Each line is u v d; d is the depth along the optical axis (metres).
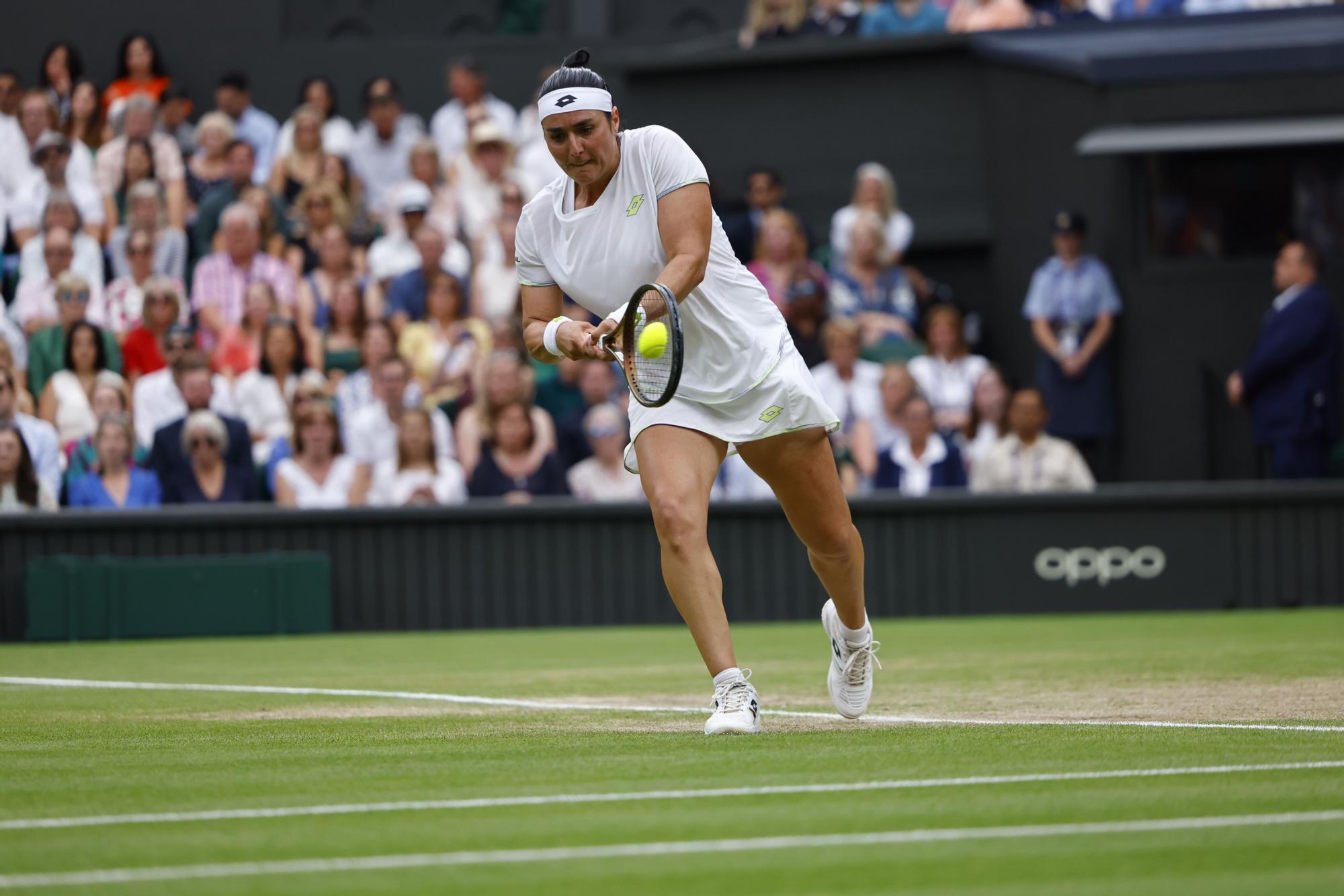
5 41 36.25
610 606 25.25
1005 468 26.44
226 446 25.36
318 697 14.36
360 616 24.86
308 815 7.57
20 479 24.47
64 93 33.00
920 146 33.50
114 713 12.98
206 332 28.42
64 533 24.19
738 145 34.31
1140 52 29.73
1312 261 26.84
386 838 6.97
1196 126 29.39
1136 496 25.58
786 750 9.59
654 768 8.90
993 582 25.55
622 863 6.39
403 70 36.84
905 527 25.52
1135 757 9.09
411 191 30.56
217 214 30.38
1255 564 25.59
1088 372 29.25
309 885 6.04
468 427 26.86
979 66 33.09
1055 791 7.95
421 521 24.98
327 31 38.28
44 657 20.47
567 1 37.97
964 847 6.62
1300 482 26.00
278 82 36.78
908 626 23.86
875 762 8.96
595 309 11.18
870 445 27.27
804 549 25.36
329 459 26.00
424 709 13.00
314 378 26.72
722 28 37.56
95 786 8.60
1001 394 27.88
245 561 24.34
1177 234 29.62
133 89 33.56
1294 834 6.83
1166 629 21.77
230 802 8.00
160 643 23.31
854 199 33.66
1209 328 29.31
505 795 8.08
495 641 22.52
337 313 29.03
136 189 29.55
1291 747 9.52
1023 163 32.06
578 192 11.06
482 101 34.12
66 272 28.66
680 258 10.40
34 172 30.39
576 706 13.15
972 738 10.07
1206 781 8.20
